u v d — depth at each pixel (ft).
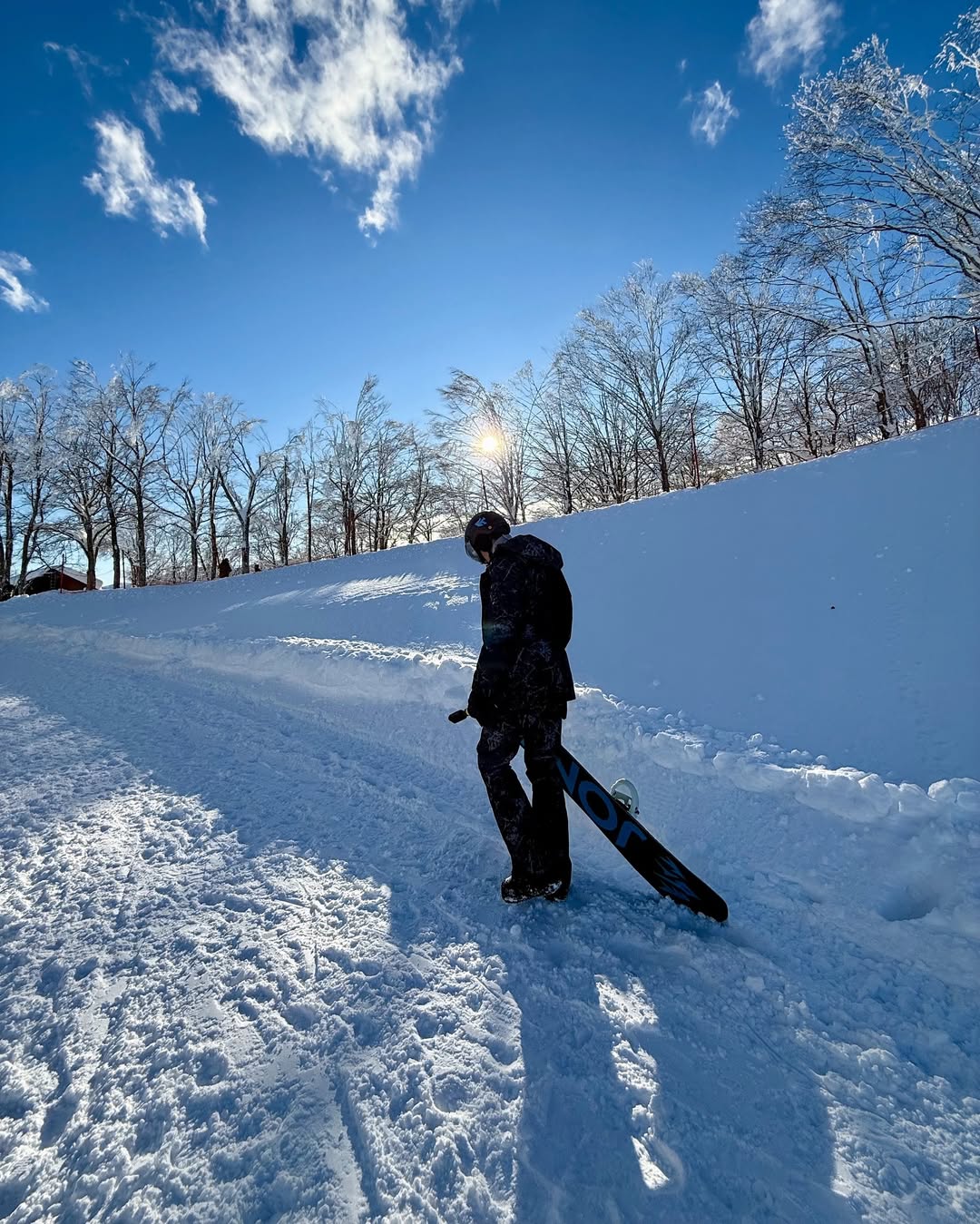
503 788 6.82
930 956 5.97
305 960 6.29
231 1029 5.39
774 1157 4.22
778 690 11.58
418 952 6.39
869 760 8.90
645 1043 5.18
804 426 83.15
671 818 8.88
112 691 19.04
